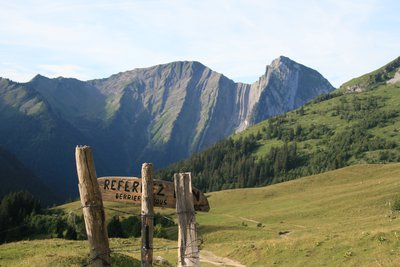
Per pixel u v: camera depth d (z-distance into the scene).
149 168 11.67
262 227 101.81
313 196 145.50
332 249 39.97
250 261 47.66
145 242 11.59
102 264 10.99
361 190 131.75
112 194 12.05
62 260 27.77
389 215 84.19
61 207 155.88
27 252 36.28
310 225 98.25
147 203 11.62
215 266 47.09
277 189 172.62
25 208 129.50
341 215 106.31
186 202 11.66
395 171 168.00
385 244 35.94
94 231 11.01
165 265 36.94
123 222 90.88
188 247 11.54
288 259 42.78
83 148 10.99
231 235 86.56
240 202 162.00
